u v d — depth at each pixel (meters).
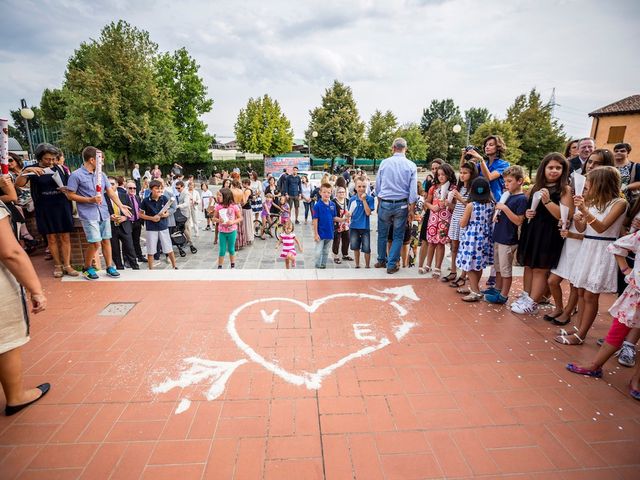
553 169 3.66
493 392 2.83
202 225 12.50
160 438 2.35
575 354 3.38
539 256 3.90
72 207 5.48
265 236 10.95
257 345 3.45
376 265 5.84
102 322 3.87
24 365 3.11
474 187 4.25
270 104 38.03
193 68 33.16
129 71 23.47
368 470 2.13
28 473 2.09
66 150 24.03
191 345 3.44
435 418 2.55
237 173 9.48
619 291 3.88
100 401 2.69
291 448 2.28
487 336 3.68
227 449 2.27
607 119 22.50
